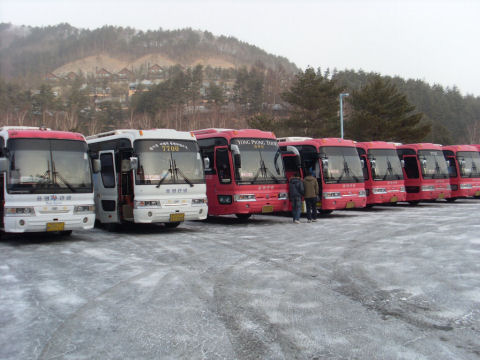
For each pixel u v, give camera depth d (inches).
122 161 604.1
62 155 532.1
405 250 431.5
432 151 1015.0
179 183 598.5
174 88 4296.3
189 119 3695.9
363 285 306.5
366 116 1946.4
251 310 256.7
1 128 565.0
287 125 2171.5
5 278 343.3
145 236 576.7
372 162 887.7
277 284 312.7
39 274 355.6
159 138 600.1
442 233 539.2
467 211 834.2
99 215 658.2
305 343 207.2
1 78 4296.3
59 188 520.1
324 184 763.4
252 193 681.0
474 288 292.5
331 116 2117.4
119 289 306.3
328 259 396.2
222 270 359.3
